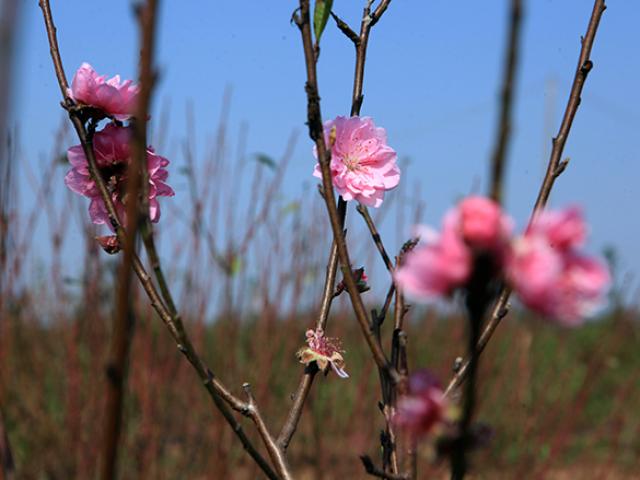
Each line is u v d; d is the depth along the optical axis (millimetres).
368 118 1581
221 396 1354
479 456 4273
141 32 818
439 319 5480
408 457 1052
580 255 763
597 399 6363
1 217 3066
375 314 1350
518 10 734
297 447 4590
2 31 557
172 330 1293
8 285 3684
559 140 1344
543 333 6543
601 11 1379
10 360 4039
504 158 751
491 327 1209
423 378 848
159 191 1536
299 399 1492
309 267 4461
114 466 813
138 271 1333
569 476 4793
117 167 1522
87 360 4402
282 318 4625
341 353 1559
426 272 768
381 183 1558
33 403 4293
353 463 4316
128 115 1504
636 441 5543
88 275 3988
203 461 4078
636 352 6984
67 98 1489
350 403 4777
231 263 4027
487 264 757
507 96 744
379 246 1432
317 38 1289
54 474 4113
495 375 4984
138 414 4035
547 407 5293
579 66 1369
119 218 1522
